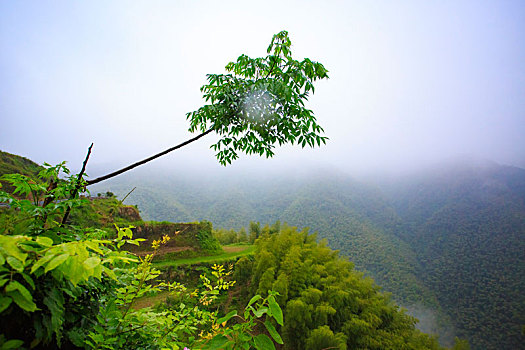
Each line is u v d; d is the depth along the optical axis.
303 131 1.76
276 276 18.80
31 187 1.14
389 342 16.06
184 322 1.95
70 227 1.16
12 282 0.55
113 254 0.91
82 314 0.96
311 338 14.09
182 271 21.59
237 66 1.90
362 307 18.22
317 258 21.27
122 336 1.30
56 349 0.85
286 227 26.56
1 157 15.06
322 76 1.85
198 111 1.69
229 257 26.06
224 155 1.88
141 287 1.54
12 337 0.65
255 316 0.89
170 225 26.62
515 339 43.84
